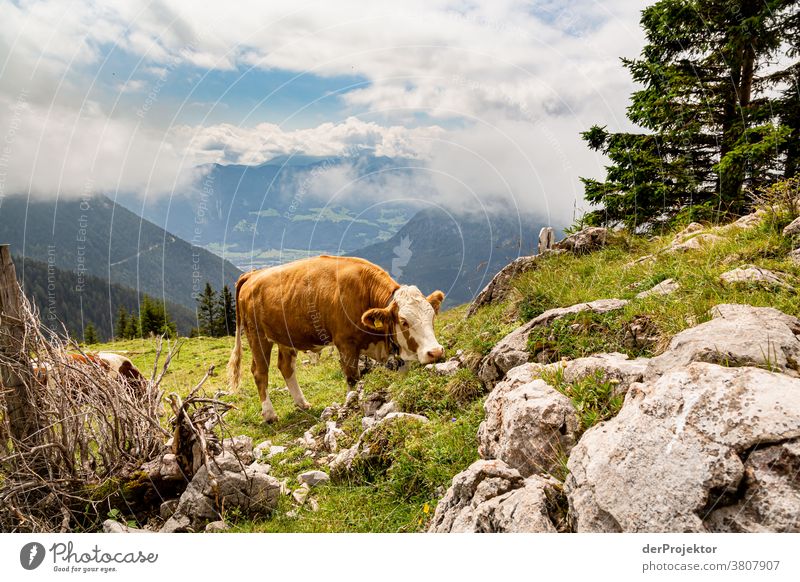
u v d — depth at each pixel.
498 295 10.09
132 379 6.36
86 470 4.98
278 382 11.66
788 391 2.46
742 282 4.98
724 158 11.27
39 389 4.79
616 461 2.68
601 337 5.10
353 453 5.40
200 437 4.71
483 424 4.40
